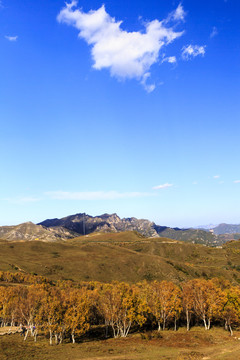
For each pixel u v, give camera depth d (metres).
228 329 80.56
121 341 61.12
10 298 72.19
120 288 86.94
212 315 81.00
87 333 69.19
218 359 42.34
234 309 77.19
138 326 82.31
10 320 74.50
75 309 60.69
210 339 64.75
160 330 78.25
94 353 47.59
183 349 54.28
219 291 85.06
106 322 69.06
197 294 85.06
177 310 81.56
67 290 83.12
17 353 43.41
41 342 56.34
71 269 165.75
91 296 77.25
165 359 42.75
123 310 70.06
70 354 45.88
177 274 168.00
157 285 94.31
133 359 43.03
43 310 59.06
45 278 123.88
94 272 165.88
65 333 62.91
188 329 81.06
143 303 75.19
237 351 49.78
